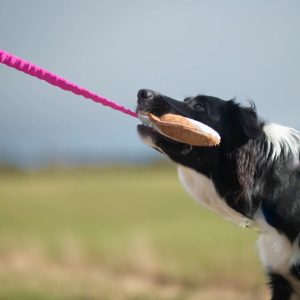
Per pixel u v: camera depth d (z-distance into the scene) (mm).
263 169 6148
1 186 49812
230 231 18797
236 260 13789
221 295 11844
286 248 6168
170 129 5977
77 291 11914
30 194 42281
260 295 11578
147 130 6223
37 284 12867
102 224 25500
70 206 34188
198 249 15773
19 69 5688
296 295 6398
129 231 22000
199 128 5953
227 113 6219
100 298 11297
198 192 6414
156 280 13570
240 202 6207
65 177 61469
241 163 6141
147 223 24828
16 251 17609
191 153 6145
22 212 31688
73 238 20031
